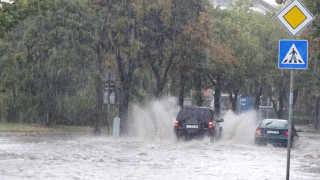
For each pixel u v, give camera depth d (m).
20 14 70.94
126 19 63.59
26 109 82.62
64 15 65.62
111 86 60.47
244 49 90.19
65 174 26.14
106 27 65.56
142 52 67.25
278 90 110.69
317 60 65.50
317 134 98.69
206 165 31.89
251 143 53.44
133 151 40.06
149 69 78.50
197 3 66.31
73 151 39.00
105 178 25.09
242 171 29.38
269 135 49.53
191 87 86.06
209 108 51.59
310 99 132.75
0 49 79.81
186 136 50.19
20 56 71.62
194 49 66.81
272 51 97.94
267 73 96.62
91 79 70.25
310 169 31.38
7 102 83.12
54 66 68.69
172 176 26.47
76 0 65.44
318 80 99.94
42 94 79.56
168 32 66.31
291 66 22.41
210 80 90.62
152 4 63.41
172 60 69.69
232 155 39.00
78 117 85.62
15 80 78.50
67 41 65.50
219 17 91.62
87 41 65.62
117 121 56.22
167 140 52.75
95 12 65.44
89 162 31.77
